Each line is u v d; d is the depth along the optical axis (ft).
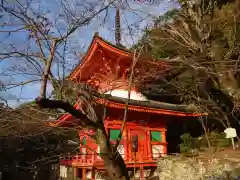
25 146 83.51
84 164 58.13
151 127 62.28
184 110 60.49
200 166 46.34
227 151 55.06
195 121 79.30
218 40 40.06
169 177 52.03
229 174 40.81
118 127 56.54
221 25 44.52
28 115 17.87
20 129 20.74
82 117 17.70
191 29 39.37
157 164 58.59
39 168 89.04
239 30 41.47
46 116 21.75
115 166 18.40
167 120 64.75
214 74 32.24
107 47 49.70
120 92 55.26
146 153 59.11
